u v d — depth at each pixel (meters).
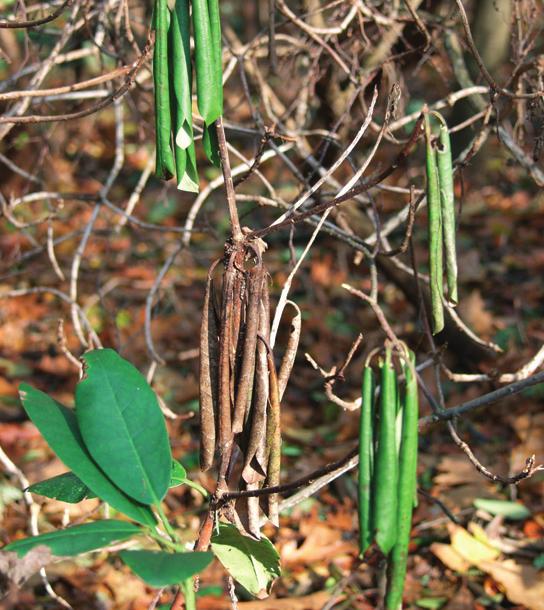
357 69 3.37
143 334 6.04
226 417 1.74
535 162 3.03
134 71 2.05
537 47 3.84
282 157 3.24
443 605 3.68
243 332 1.76
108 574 3.87
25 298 6.52
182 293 6.68
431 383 4.96
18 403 5.27
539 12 3.37
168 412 3.03
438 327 1.74
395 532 1.53
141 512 1.78
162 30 1.71
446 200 1.77
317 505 4.34
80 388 1.87
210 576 3.85
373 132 3.65
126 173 8.49
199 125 3.10
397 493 1.53
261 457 1.75
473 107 3.50
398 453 1.53
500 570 3.75
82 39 3.85
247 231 1.85
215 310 1.81
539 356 2.58
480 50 4.55
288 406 5.26
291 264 3.01
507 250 6.96
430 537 4.07
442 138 1.74
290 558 3.99
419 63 3.44
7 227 7.24
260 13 7.47
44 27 3.78
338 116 3.76
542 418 4.61
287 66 4.05
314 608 3.64
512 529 4.06
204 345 1.77
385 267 4.38
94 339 3.47
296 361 5.74
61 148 7.22
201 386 1.77
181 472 1.95
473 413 4.86
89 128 6.04
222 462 1.78
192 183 1.79
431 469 4.53
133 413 1.85
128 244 7.33
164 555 1.57
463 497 4.25
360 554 1.52
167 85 1.73
